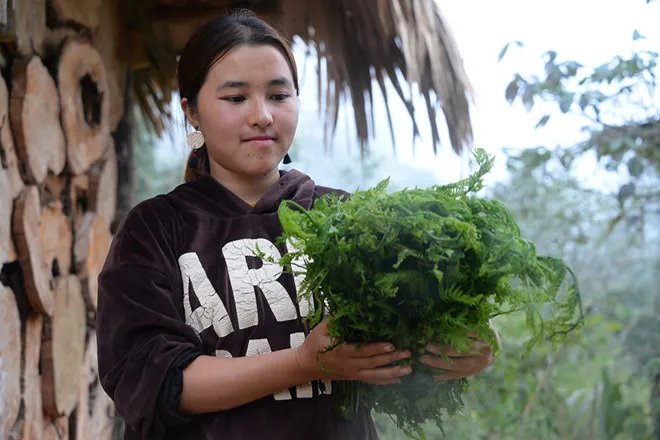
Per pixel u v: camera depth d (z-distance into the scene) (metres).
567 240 4.62
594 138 3.87
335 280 1.27
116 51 3.34
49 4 2.73
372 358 1.29
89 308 2.90
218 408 1.39
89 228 2.92
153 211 1.52
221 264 1.49
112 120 3.26
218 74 1.52
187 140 1.69
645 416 4.15
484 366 1.38
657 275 4.87
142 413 1.36
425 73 3.45
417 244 1.22
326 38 3.54
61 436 2.69
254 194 1.61
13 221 2.36
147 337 1.41
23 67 2.42
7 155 2.34
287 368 1.36
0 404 2.22
